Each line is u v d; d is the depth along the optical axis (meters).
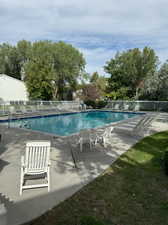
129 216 2.55
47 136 7.50
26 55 36.31
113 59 31.97
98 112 22.50
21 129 8.93
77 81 34.44
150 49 28.75
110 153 5.47
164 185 3.48
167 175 3.91
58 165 4.47
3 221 2.39
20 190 3.08
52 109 20.80
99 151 5.66
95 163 4.63
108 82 32.56
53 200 2.93
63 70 31.02
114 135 8.02
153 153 5.45
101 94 31.33
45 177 3.76
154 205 2.83
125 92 28.70
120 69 30.70
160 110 21.67
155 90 24.09
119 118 18.12
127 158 5.02
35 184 3.44
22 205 2.77
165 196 3.09
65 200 2.93
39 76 26.17
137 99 27.06
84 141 6.50
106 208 2.73
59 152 5.47
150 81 24.88
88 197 3.03
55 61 31.14
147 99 25.23
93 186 3.42
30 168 3.24
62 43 31.50
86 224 2.12
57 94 34.03
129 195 3.11
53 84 31.38
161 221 2.46
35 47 32.06
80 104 24.98
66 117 18.11
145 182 3.60
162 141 6.87
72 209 2.70
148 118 8.39
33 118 15.05
